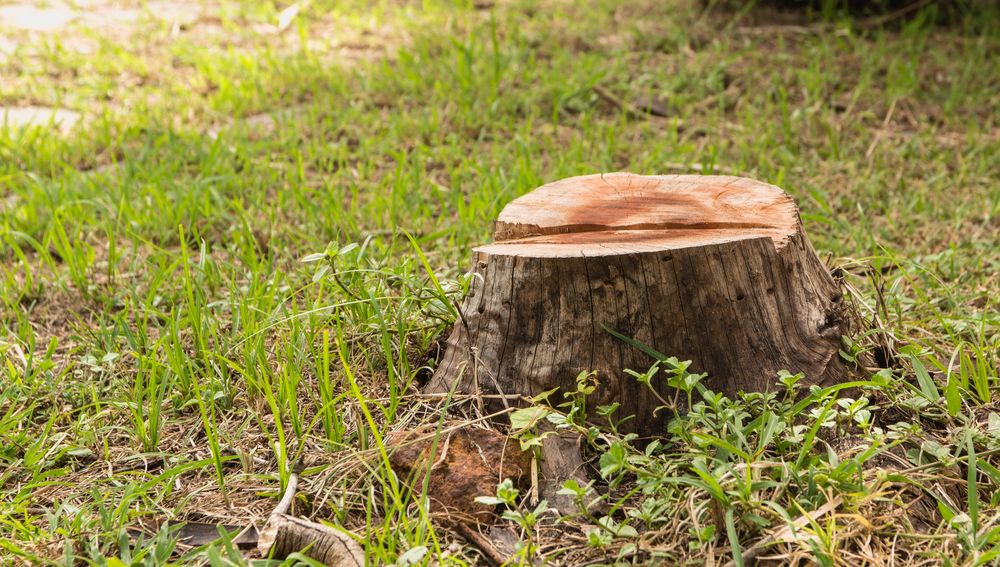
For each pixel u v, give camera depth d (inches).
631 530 90.0
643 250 94.7
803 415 95.5
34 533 92.9
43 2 227.8
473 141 143.4
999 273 114.4
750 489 89.4
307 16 214.8
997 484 94.3
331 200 122.3
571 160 133.0
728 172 131.0
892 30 199.9
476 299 97.3
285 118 147.2
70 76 179.8
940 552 89.8
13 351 107.2
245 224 117.3
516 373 96.2
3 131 145.9
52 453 98.6
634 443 95.5
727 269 95.4
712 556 89.4
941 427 97.7
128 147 143.9
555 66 170.9
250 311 106.1
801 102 161.5
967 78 168.6
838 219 123.8
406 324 102.6
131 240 121.9
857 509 90.5
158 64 184.1
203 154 133.3
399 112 154.1
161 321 111.3
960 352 100.0
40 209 125.8
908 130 151.9
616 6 210.8
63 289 114.8
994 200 125.7
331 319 104.0
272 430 99.3
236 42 199.3
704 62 175.2
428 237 117.3
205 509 94.5
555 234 98.4
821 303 98.3
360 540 90.8
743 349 95.9
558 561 90.8
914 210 126.0
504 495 89.7
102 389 103.4
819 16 207.3
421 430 95.2
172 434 100.1
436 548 89.7
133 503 95.0
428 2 219.3
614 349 95.3
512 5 212.8
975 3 209.2
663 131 149.6
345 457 95.3
